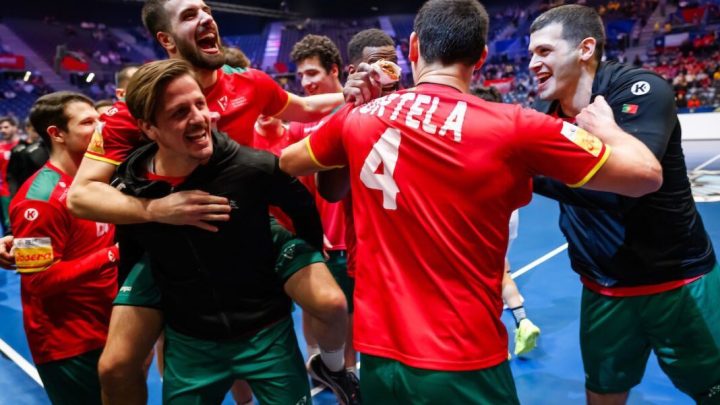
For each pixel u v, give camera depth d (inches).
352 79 72.6
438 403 62.4
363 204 67.8
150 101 67.4
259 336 80.7
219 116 91.4
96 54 1075.9
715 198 325.7
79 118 97.3
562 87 85.7
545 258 242.7
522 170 61.4
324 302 80.3
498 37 1098.7
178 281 78.2
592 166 58.5
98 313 99.1
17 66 941.8
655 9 960.3
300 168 74.7
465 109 61.7
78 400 100.1
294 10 1211.9
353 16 1220.5
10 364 163.6
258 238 79.1
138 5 1126.4
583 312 96.0
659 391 128.7
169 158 74.2
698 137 634.8
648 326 87.7
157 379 147.1
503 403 64.4
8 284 245.9
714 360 85.4
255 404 128.6
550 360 146.5
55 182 94.4
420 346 62.4
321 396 133.9
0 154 256.7
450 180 61.3
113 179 78.6
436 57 65.4
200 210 71.1
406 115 63.7
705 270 85.0
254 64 1184.2
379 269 66.1
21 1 1035.3
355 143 67.0
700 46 851.4
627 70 81.5
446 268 62.4
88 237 98.8
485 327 63.3
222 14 1173.7
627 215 83.7
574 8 84.4
